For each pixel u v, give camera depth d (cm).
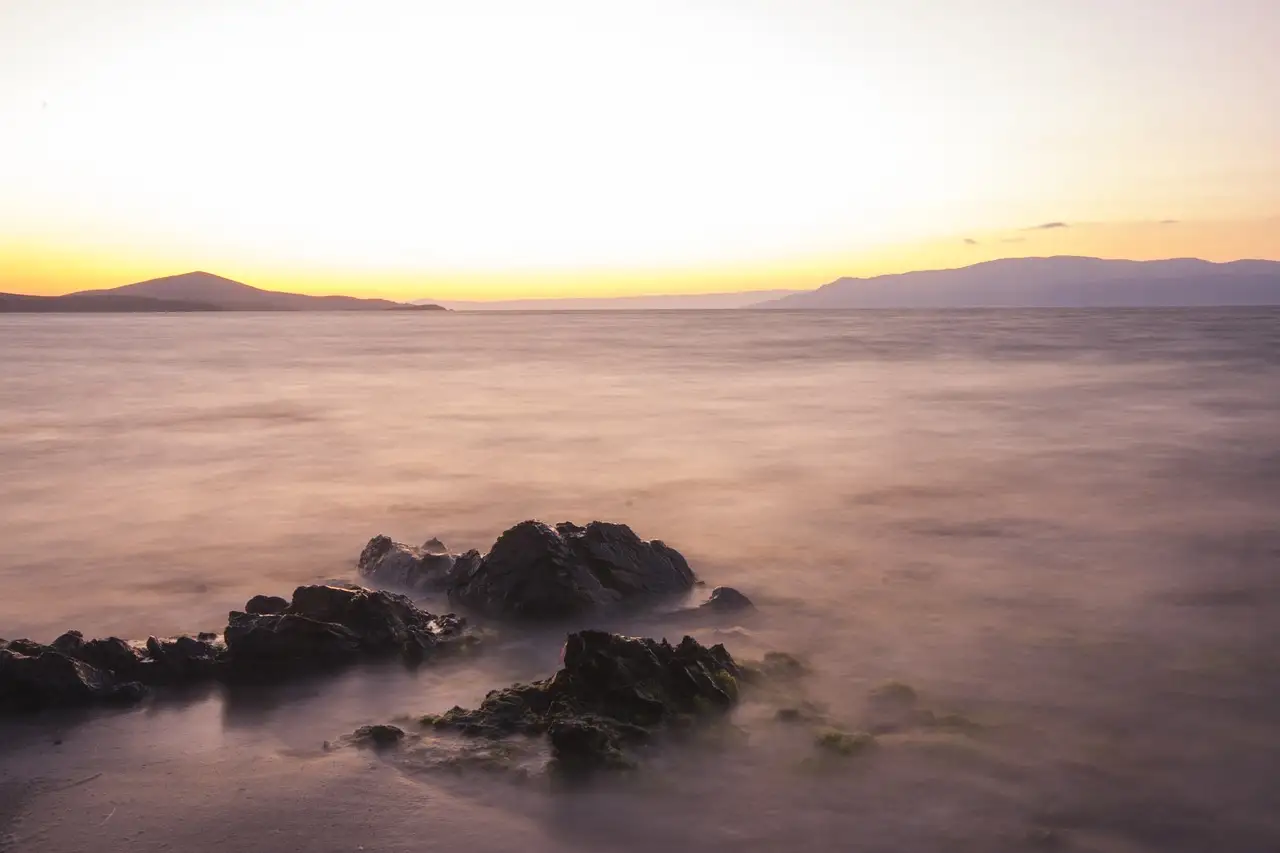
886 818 521
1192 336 6994
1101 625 854
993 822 518
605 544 941
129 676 717
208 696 697
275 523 1289
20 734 632
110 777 569
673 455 1866
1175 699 685
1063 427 2261
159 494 1498
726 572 1037
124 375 4169
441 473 1672
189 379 3931
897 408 2684
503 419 2466
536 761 576
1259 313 15100
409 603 841
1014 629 846
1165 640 812
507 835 501
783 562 1079
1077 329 8706
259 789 551
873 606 915
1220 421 2341
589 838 499
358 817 519
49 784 560
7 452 1948
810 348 6234
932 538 1191
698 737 610
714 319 18150
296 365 4859
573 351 6191
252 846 492
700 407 2734
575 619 865
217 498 1463
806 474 1648
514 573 893
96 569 1062
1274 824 516
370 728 618
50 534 1229
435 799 538
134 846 493
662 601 923
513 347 6856
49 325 13538
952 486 1533
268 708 675
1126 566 1057
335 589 816
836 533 1217
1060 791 551
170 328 12231
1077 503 1396
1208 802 539
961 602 927
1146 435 2116
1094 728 636
